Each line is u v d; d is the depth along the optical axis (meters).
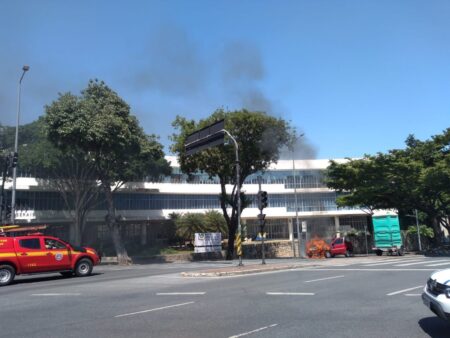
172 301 11.30
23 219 46.19
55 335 7.77
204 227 53.09
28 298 12.70
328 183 44.34
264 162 38.66
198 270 21.81
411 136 52.56
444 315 6.97
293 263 25.67
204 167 36.62
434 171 35.81
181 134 36.84
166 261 39.19
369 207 46.69
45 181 46.03
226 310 9.82
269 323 8.38
